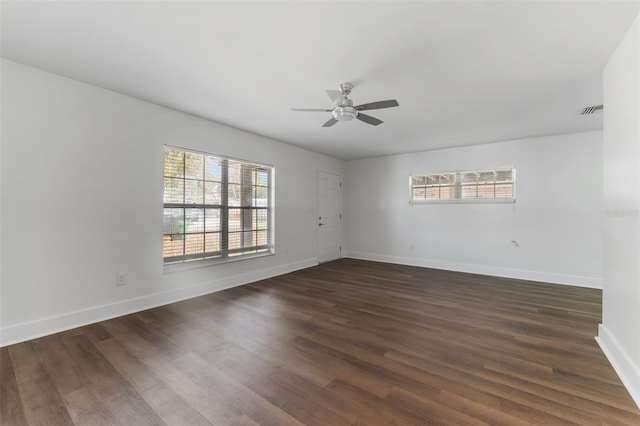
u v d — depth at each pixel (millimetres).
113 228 3045
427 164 5762
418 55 2285
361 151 5855
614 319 2133
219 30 1992
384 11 1782
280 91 2984
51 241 2648
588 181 4305
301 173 5594
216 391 1804
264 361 2160
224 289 4133
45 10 1791
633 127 1800
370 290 4086
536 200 4680
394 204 6191
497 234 5020
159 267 3428
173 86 2893
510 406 1657
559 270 4508
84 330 2703
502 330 2723
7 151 2432
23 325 2490
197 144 3791
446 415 1585
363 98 3127
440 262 5609
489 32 1981
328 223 6375
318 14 1818
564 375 1973
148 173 3322
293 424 1525
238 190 4441
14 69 2455
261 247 4812
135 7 1767
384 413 1604
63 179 2717
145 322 2906
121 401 1711
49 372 2004
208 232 4020
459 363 2135
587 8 1731
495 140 4879
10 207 2445
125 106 3119
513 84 2777
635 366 1763
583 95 3021
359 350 2332
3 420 1554
